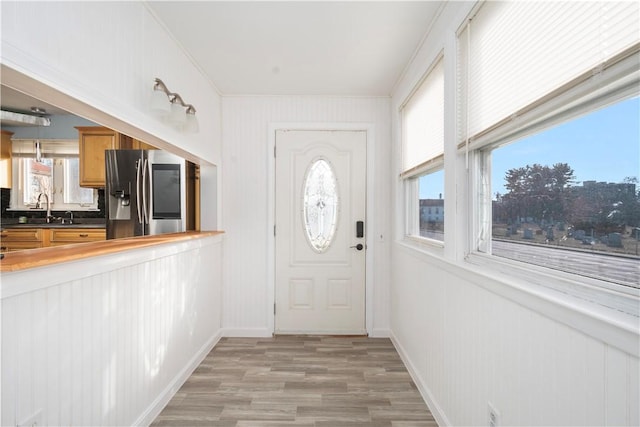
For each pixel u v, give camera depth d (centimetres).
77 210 464
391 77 292
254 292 339
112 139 416
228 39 229
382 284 338
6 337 108
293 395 225
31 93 125
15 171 457
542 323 104
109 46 153
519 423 116
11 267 103
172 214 325
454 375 173
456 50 178
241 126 337
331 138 339
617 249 87
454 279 173
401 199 305
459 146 171
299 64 268
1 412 106
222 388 234
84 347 141
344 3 190
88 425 143
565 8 99
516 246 135
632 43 78
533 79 114
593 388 84
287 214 341
